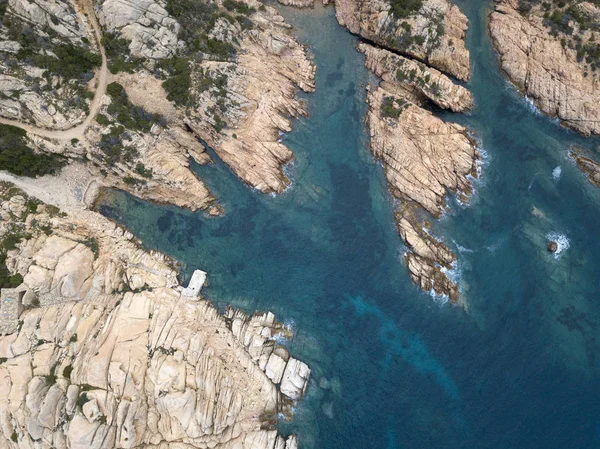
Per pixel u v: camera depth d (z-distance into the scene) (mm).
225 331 60156
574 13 64000
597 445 54031
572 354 57562
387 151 65000
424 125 64312
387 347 60125
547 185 63594
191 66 63562
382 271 62719
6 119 59906
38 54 57688
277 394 57906
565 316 58844
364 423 57406
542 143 65188
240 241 65125
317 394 58781
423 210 63219
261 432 55531
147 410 52594
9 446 49125
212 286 63125
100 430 49781
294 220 65688
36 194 62000
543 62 65125
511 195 63438
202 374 55062
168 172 64375
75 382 52312
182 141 65688
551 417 55344
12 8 55031
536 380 56844
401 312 61188
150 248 64500
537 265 60688
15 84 57406
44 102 59250
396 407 57594
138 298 59375
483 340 58969
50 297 56906
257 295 62875
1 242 58094
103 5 58156
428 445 55594
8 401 50188
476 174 64000
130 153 62875
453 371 58250
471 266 61156
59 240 59906
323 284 63062
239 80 65500
